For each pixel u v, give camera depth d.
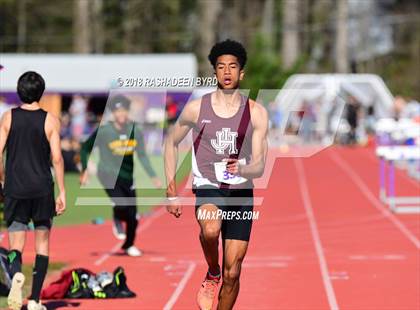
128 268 24.62
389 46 151.88
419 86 132.12
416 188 47.06
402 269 24.22
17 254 17.61
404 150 37.53
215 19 118.44
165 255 26.92
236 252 15.09
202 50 119.88
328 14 140.62
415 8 145.88
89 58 73.88
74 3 136.38
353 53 145.25
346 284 22.16
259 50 102.12
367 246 28.58
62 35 142.38
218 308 15.43
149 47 142.12
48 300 20.03
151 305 19.69
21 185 17.44
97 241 29.83
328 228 33.03
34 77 17.67
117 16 142.00
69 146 58.06
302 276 23.27
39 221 17.73
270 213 37.56
